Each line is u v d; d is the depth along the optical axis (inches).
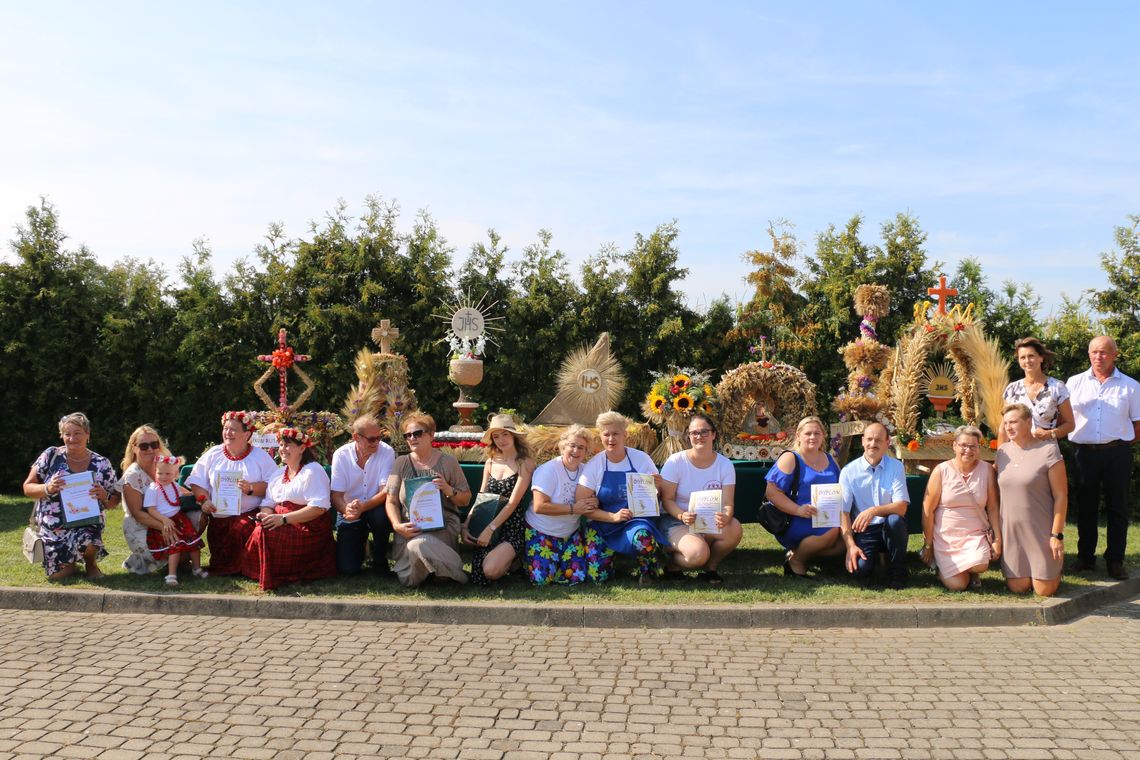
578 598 264.7
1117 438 301.4
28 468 564.1
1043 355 308.2
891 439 340.8
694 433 292.8
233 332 563.5
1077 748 165.5
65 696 191.0
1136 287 505.7
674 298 573.0
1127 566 321.4
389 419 374.3
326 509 284.8
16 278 554.6
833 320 542.0
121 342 551.2
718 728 175.0
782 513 299.0
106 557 324.8
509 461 295.9
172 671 208.4
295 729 173.9
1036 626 251.8
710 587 280.5
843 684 201.0
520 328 569.3
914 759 161.2
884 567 301.6
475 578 280.8
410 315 569.0
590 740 169.2
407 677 204.8
